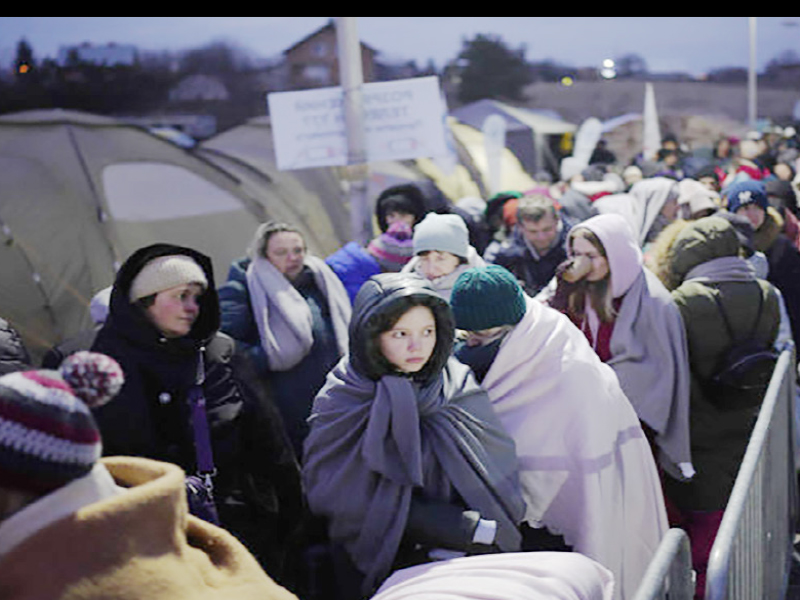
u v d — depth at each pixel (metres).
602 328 4.62
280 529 3.45
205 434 3.23
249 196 9.97
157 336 3.24
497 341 3.52
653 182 7.98
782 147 17.95
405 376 3.11
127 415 3.17
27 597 1.63
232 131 10.41
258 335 5.21
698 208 7.50
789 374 4.78
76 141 9.27
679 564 2.52
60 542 1.66
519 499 3.21
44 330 8.39
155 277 3.20
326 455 3.14
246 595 1.87
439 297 3.06
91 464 1.72
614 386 3.63
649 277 4.67
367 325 3.04
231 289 5.31
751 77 21.20
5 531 1.67
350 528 3.09
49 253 8.62
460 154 12.98
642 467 3.74
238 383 3.41
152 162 9.62
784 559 4.70
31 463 1.65
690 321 4.66
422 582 2.59
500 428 3.27
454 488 3.13
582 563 2.66
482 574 2.57
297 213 10.13
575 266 4.57
